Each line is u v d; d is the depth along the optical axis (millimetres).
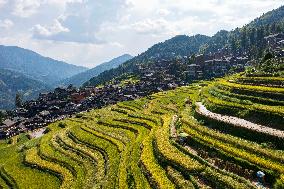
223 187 48250
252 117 72312
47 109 189750
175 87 198750
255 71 113688
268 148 58062
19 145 121812
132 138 86125
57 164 83438
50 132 123438
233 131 68500
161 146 66312
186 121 79562
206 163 56656
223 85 101938
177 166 57594
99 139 91438
